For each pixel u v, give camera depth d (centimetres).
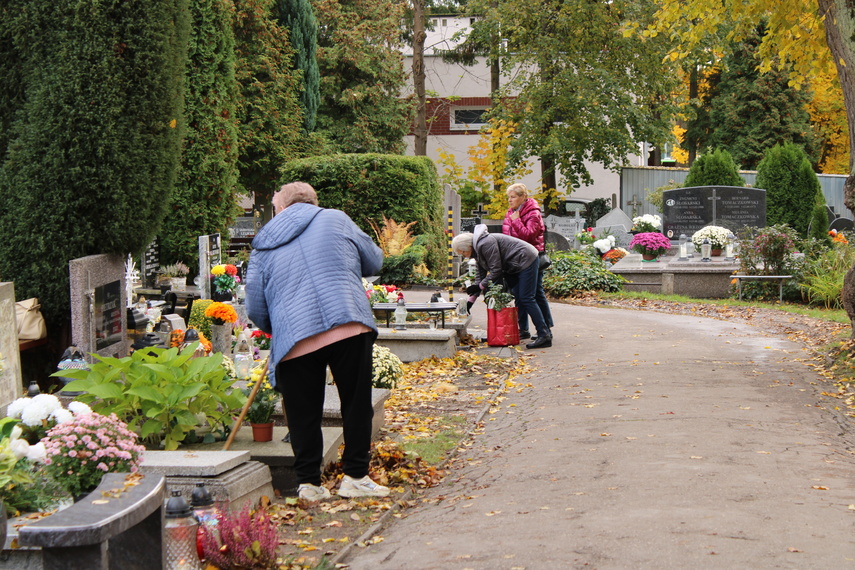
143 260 1565
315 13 3600
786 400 946
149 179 1046
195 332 984
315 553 505
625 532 493
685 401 940
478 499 612
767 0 1384
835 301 1933
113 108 998
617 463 685
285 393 619
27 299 1000
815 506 549
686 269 2255
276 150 2847
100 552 346
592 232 2888
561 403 968
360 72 3666
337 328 608
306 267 615
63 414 531
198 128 1788
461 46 3853
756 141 4197
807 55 1458
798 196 2853
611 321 1655
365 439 630
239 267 1552
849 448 740
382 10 3697
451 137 4212
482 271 1420
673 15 1468
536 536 499
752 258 2127
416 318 1476
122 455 502
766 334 1481
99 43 995
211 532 476
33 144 998
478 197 3650
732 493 581
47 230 998
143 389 622
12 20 998
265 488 613
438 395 1052
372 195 2488
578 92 3356
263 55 2830
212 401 664
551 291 2194
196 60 1770
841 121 4444
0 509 384
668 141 3669
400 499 627
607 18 3384
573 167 4034
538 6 3409
